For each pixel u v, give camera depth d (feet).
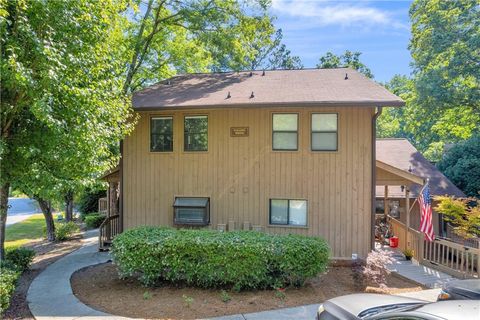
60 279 27.84
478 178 57.16
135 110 34.78
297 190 34.45
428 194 33.94
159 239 24.86
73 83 23.39
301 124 34.37
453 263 30.35
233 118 35.70
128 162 37.55
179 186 36.68
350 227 33.55
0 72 19.66
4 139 22.70
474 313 9.82
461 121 67.05
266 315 19.85
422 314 10.19
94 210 73.82
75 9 23.45
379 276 26.27
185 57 58.80
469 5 58.54
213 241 24.23
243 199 35.47
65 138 22.89
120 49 43.09
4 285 19.63
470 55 58.54
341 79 38.52
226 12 48.80
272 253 23.72
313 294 23.65
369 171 33.35
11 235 55.83
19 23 20.95
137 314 20.22
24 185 23.04
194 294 23.58
